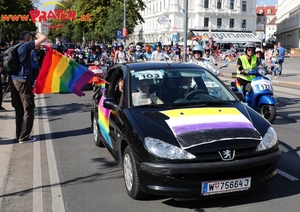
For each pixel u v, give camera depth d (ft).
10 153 22.54
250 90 28.32
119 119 16.37
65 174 18.85
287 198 15.17
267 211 14.05
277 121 30.63
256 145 13.79
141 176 13.92
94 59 57.26
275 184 16.65
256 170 14.03
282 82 59.41
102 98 21.56
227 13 273.75
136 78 18.01
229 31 274.77
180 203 14.84
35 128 29.40
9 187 17.26
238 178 13.65
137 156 14.05
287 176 17.66
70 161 20.94
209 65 31.42
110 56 67.15
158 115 15.21
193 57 32.09
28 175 18.79
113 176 18.38
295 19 283.38
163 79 18.07
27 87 23.91
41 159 21.35
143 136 14.06
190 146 13.28
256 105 28.32
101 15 166.20
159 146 13.51
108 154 22.13
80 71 25.05
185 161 13.12
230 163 13.23
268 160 13.87
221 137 13.60
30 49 23.22
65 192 16.52
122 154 16.29
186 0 56.90
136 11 171.63
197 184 13.30
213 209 14.28
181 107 16.11
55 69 24.77
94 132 24.23
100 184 17.34
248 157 13.57
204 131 13.85
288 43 320.50
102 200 15.49
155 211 14.26
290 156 20.93
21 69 23.59
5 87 54.60
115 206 14.84
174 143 13.44
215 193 13.55
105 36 166.71
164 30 268.41
